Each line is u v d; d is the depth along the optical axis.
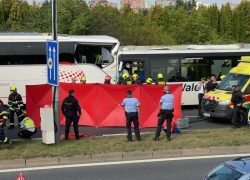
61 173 11.23
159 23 63.50
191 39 52.94
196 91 24.52
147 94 18.25
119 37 46.06
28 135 15.17
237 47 25.28
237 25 68.00
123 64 24.00
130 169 11.60
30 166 11.94
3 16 53.72
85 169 11.60
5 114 13.34
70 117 14.82
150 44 48.31
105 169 11.60
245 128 16.98
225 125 18.70
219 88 20.03
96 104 18.56
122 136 15.49
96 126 18.55
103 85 18.44
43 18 42.03
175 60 24.27
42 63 23.86
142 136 15.53
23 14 56.44
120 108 18.56
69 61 24.34
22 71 23.59
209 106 19.08
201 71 24.58
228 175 6.87
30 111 18.12
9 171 11.44
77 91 18.69
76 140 14.69
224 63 24.88
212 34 56.62
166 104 14.52
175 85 18.66
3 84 23.44
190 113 22.77
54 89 13.91
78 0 43.88
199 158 12.77
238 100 17.12
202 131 16.31
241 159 7.45
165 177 10.84
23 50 23.61
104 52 24.91
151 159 12.68
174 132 15.99
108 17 47.44
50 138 13.71
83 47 24.62
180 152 13.20
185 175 11.02
